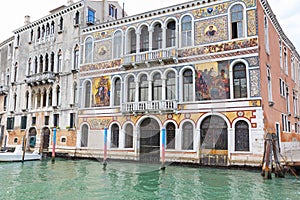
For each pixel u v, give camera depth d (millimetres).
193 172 13867
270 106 16812
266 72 16703
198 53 16797
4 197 8797
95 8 24297
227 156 15281
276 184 11102
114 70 19641
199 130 15609
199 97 15906
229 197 8977
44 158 21125
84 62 21656
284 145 18875
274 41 19531
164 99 16125
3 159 18609
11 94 28109
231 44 16188
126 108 14742
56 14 24969
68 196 8789
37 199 8523
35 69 26312
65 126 22547
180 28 17797
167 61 17172
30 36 27312
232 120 15461
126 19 19688
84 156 20266
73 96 22516
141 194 9016
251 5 16000
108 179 11344
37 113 25031
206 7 17250
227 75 16031
